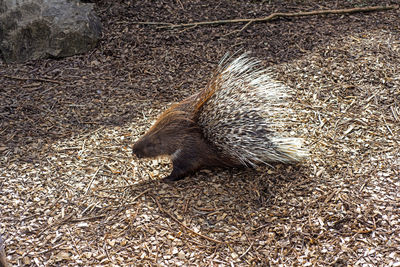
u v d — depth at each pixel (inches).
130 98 202.2
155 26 229.8
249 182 174.9
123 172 178.7
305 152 179.5
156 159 178.2
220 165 178.4
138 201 171.6
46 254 161.3
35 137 188.9
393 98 195.6
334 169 176.2
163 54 218.8
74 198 172.2
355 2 239.5
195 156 176.4
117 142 186.7
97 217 168.2
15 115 196.2
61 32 216.8
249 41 222.4
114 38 224.7
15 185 174.9
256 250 161.8
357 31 222.7
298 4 239.6
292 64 210.5
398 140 182.5
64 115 196.4
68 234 164.9
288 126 188.5
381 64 206.7
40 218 167.9
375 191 170.1
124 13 234.4
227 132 173.5
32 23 216.4
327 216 166.2
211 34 226.4
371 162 177.2
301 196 170.7
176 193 173.3
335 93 199.0
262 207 169.3
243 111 173.9
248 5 239.6
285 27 227.6
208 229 165.6
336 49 214.5
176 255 161.2
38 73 212.5
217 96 174.2
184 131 175.6
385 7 233.8
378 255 158.7
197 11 236.7
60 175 177.6
